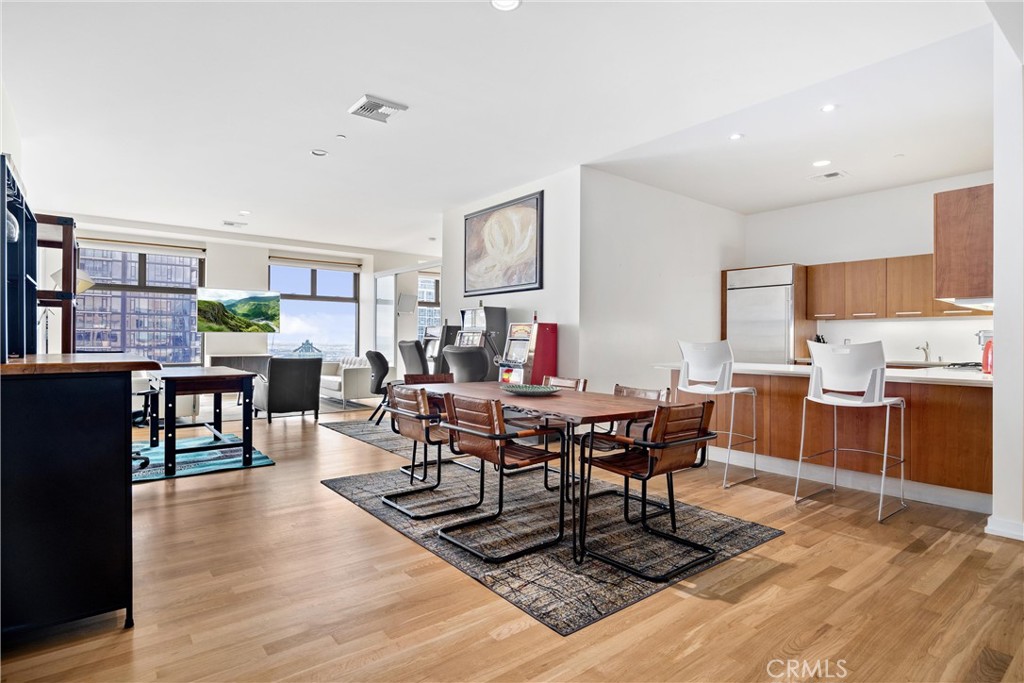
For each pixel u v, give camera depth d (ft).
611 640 6.02
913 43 9.76
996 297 9.39
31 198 20.72
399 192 19.94
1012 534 9.14
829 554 8.42
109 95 11.93
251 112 12.86
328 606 6.69
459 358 17.16
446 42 9.78
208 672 5.37
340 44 9.86
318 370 20.72
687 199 20.52
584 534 8.14
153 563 7.88
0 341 6.23
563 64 10.57
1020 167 9.16
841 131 13.98
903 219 18.99
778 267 20.25
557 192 17.70
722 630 6.23
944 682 5.31
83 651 5.69
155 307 28.14
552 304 17.80
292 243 29.40
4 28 9.27
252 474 12.92
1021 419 9.15
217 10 8.80
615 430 11.43
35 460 5.67
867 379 10.52
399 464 14.01
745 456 14.34
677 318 20.07
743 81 11.25
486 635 6.09
